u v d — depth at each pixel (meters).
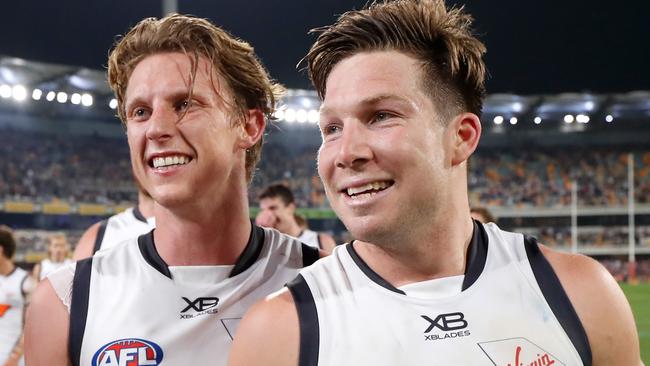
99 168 18.89
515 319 1.17
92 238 3.20
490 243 1.28
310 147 21.50
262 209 6.15
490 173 22.30
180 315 1.42
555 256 1.29
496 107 22.16
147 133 1.34
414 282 1.21
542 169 22.34
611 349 1.21
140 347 1.37
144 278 1.45
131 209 3.28
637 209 21.02
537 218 21.30
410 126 1.11
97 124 19.50
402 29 1.16
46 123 18.83
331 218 19.27
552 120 22.86
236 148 1.49
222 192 1.44
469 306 1.17
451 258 1.22
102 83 17.81
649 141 22.55
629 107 21.77
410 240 1.16
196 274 1.46
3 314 5.14
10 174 17.39
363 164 1.11
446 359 1.11
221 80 1.44
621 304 1.25
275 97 1.77
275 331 1.16
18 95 17.25
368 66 1.13
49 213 17.41
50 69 16.72
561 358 1.16
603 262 20.75
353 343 1.13
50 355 1.39
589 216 21.14
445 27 1.19
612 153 22.50
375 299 1.18
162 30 1.39
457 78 1.20
